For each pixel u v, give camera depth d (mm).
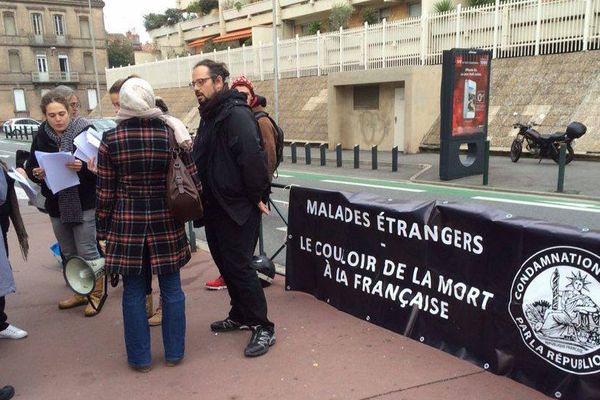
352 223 4086
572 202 9031
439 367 3320
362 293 4066
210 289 4863
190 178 3205
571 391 2875
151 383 3246
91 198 4270
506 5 16203
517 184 10711
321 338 3770
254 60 26125
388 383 3152
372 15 28797
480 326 3297
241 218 3463
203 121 3602
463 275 3369
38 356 3645
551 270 2902
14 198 4004
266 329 3674
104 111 38375
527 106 15070
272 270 4832
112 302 4637
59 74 54312
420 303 3668
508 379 3158
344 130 20344
